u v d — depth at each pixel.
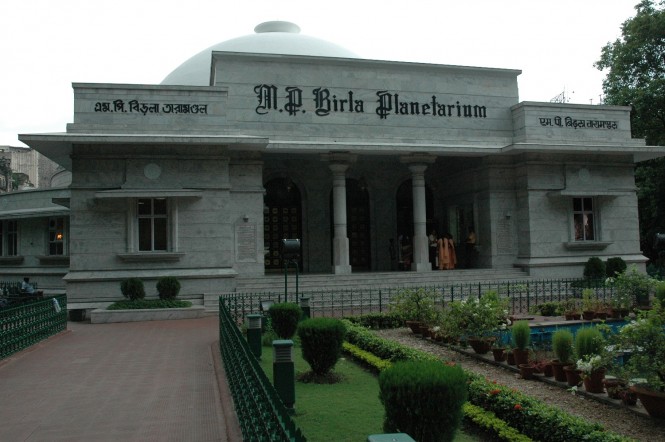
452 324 11.83
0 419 7.64
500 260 24.56
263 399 4.57
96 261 19.62
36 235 30.19
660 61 30.09
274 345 7.57
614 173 25.27
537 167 24.28
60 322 15.80
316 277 21.77
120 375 10.24
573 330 13.69
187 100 20.55
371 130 23.67
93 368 10.89
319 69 23.36
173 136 19.52
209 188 20.41
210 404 8.26
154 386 9.36
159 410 7.96
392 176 28.94
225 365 10.16
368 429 7.07
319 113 23.17
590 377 8.45
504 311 12.26
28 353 12.60
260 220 21.69
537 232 24.08
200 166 20.42
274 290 20.77
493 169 24.78
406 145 23.11
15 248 31.38
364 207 28.89
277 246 27.23
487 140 24.56
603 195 24.61
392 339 13.64
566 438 6.22
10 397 8.80
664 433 6.95
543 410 6.75
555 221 24.38
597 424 6.35
